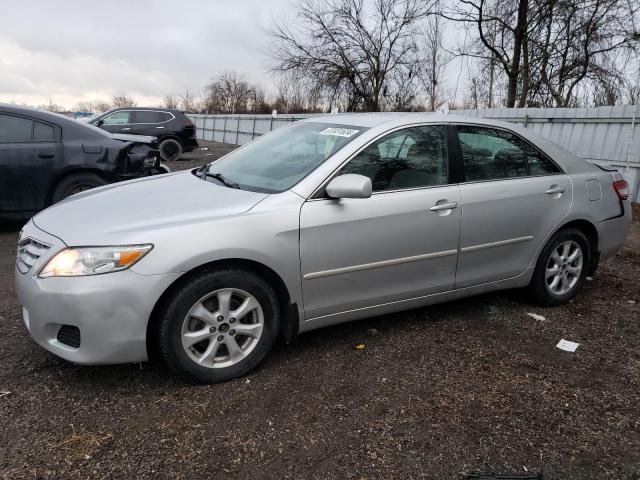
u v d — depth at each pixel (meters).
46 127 6.16
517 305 4.31
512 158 3.96
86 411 2.66
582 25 15.84
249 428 2.56
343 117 3.91
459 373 3.16
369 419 2.66
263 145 4.01
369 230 3.24
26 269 2.86
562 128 10.44
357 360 3.29
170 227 2.77
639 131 9.02
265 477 2.24
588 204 4.25
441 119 3.71
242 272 2.92
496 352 3.45
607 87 16.11
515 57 15.78
